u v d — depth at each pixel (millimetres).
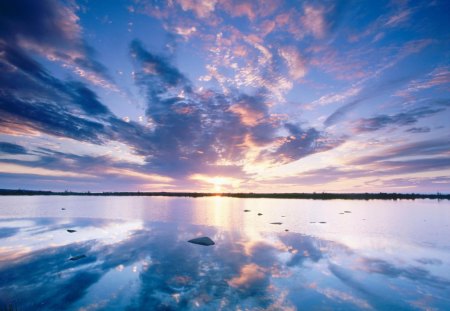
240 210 36969
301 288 8281
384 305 7098
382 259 11430
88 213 29781
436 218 26656
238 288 8273
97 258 11320
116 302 7273
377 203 58500
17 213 29188
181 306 7074
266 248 13383
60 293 7809
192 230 18625
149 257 11562
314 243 14617
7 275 9219
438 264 10688
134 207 40250
